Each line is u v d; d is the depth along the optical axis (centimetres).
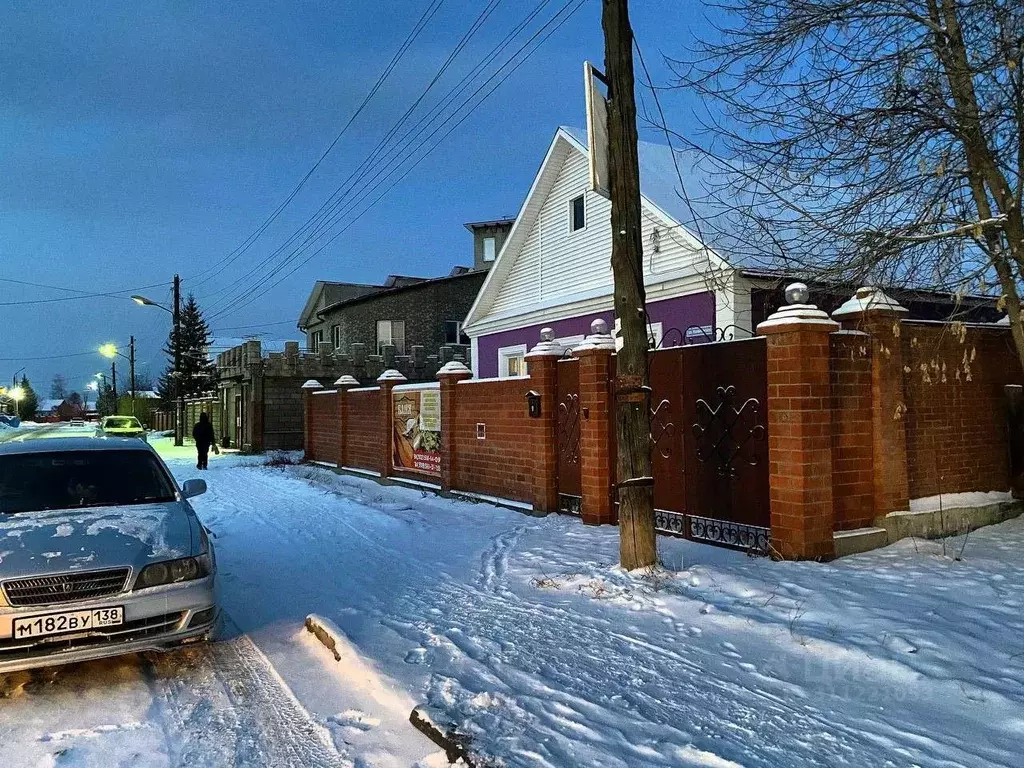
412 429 1391
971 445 787
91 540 459
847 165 670
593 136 626
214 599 477
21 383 10638
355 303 3356
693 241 1142
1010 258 666
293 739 371
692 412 751
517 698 390
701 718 362
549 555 734
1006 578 564
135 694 434
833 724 351
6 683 453
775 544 638
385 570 731
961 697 371
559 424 975
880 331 681
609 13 625
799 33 681
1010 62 582
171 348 6222
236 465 2133
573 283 1552
